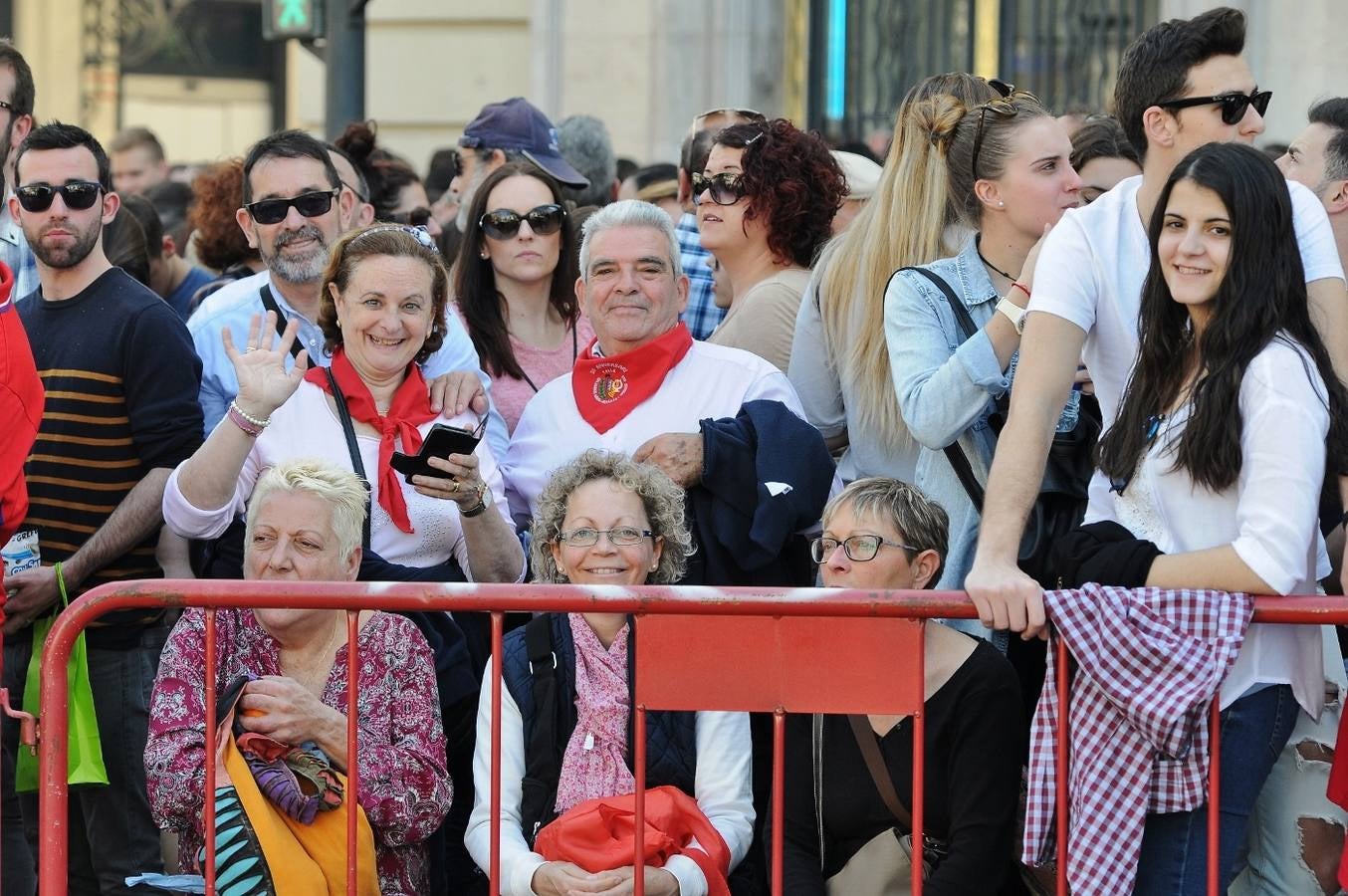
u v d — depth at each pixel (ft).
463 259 38.27
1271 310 24.29
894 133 33.76
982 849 26.81
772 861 26.02
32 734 25.94
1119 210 27.40
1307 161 35.83
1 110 36.91
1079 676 24.91
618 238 33.71
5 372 28.91
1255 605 24.20
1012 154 30.78
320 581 25.94
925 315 30.63
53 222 33.47
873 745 27.53
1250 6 66.49
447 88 83.10
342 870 26.86
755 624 25.02
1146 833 25.14
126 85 137.18
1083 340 26.50
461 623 32.35
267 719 27.35
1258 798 27.14
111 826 33.40
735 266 38.45
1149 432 25.35
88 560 32.89
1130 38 76.59
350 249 32.99
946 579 30.55
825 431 34.73
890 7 78.43
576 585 24.98
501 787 27.43
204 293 45.88
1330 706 26.86
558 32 77.82
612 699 28.19
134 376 33.32
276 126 141.18
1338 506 26.08
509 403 37.58
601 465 29.45
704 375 33.86
